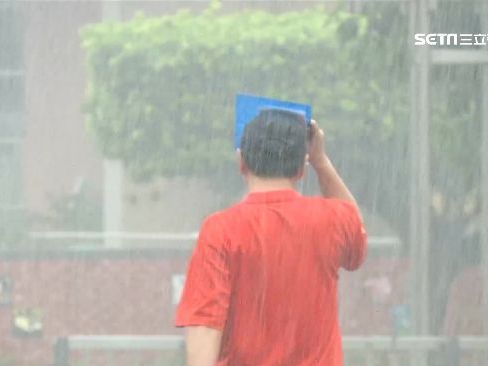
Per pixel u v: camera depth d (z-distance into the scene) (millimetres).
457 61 13547
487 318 13359
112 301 13391
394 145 13625
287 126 7516
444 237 13461
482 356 13344
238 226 7223
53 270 13492
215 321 7129
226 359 7340
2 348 13359
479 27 13445
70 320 13422
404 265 13477
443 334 13367
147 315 13430
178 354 13320
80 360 13375
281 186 7457
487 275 13391
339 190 8008
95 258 13492
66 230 13547
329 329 7402
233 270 7215
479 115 13484
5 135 13648
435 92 13570
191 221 13617
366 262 13430
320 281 7328
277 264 7211
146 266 13547
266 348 7266
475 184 13484
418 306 13430
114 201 13656
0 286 13430
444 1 13484
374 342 13391
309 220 7312
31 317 13344
